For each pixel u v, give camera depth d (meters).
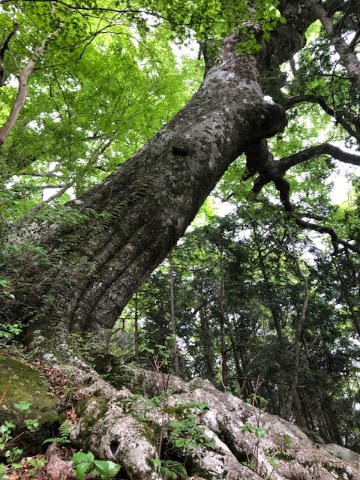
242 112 9.12
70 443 2.58
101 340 5.35
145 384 4.12
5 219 4.70
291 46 13.17
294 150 19.16
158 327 17.39
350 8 11.15
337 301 16.77
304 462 2.76
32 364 3.86
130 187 7.11
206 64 11.41
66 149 10.52
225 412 3.02
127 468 2.10
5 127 4.46
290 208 16.88
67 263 5.63
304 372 12.22
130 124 12.35
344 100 13.93
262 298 16.03
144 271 6.46
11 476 2.19
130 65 11.91
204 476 2.31
